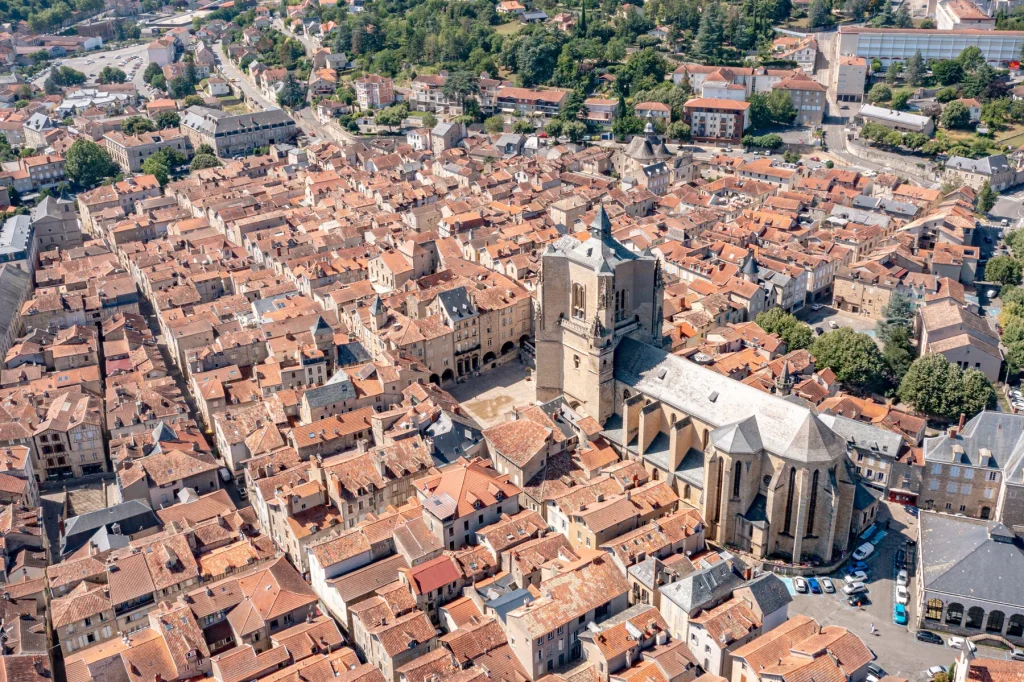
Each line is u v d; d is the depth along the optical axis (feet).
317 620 648.79
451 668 596.29
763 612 623.36
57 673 650.84
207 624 653.30
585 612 627.05
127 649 616.39
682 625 631.56
